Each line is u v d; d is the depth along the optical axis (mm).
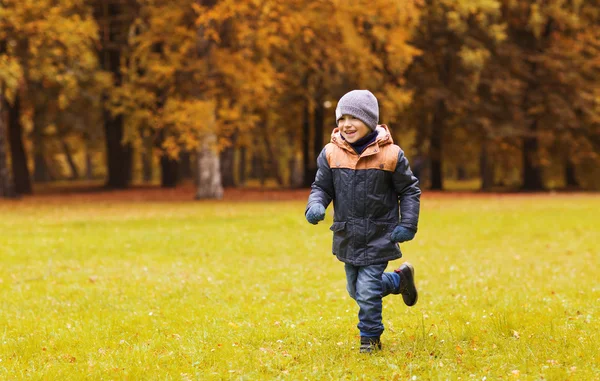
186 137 22516
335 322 5898
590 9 33531
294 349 4930
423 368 4301
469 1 28938
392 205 4727
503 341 4914
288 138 45656
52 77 25375
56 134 33438
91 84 27547
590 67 33469
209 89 23031
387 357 4551
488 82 31328
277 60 26656
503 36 30000
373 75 26688
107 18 29109
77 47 25125
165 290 7992
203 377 4227
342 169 4691
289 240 13531
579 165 38906
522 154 35938
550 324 5414
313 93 32094
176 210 20344
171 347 5027
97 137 34781
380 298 4711
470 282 8406
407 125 34531
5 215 18734
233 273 9508
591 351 4500
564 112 31594
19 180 30312
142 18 27047
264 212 19281
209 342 5176
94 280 8891
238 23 22109
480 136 33906
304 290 7953
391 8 24297
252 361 4539
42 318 6434
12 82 21938
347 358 4574
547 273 9133
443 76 32062
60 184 42688
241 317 6281
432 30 30922
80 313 6691
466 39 30500
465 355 4531
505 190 35969
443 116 33438
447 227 16000
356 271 4840
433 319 5984
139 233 14305
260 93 23859
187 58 23312
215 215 18484
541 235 14578
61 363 4672
